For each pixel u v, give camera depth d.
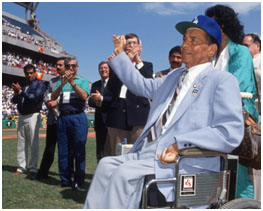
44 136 15.79
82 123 4.55
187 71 2.34
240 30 2.66
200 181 1.98
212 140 1.95
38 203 3.72
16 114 33.78
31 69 5.59
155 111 2.38
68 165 4.68
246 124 2.23
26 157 5.64
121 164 2.10
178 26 2.34
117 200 1.96
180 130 2.12
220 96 2.04
